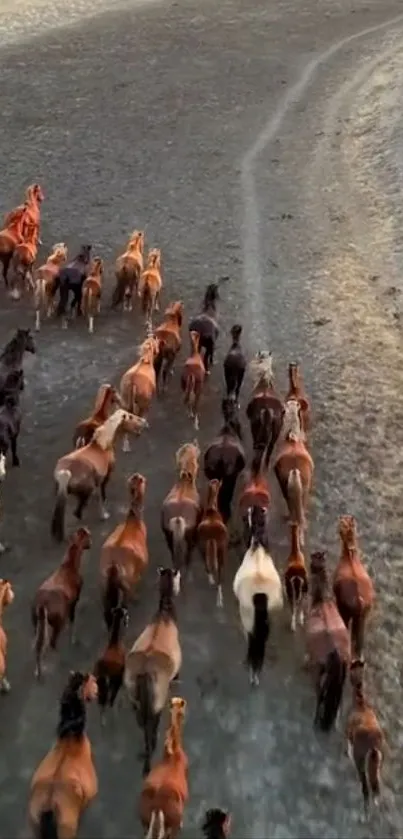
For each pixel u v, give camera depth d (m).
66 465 14.17
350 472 16.55
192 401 17.34
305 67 38.38
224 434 15.12
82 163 29.73
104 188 28.20
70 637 13.05
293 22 43.03
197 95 35.28
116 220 26.28
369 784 10.84
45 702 12.17
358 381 19.25
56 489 14.73
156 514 15.38
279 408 16.28
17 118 32.56
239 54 39.28
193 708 12.19
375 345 20.67
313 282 23.36
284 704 12.31
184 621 13.47
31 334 20.33
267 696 12.41
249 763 11.54
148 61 38.06
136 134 31.98
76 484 14.11
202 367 17.55
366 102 34.53
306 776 11.44
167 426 17.61
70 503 15.47
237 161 30.41
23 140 31.02
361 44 40.88
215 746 11.73
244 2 45.31
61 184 28.27
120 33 40.72
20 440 17.00
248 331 20.94
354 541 13.49
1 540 14.74
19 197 27.20
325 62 38.88
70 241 24.88
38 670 12.24
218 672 12.73
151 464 16.58
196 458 15.17
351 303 22.44
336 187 28.69
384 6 45.44
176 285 22.86
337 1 45.69
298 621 13.23
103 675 11.52
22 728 11.83
